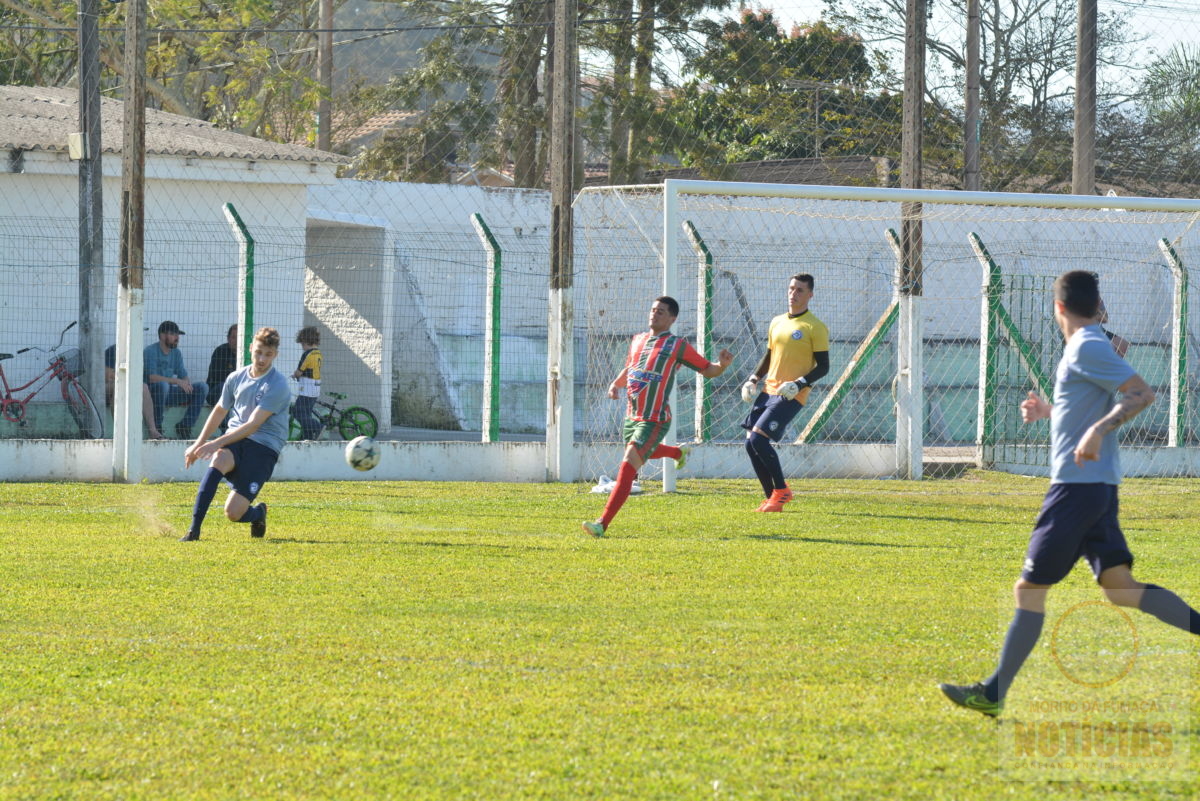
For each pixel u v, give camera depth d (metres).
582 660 10.43
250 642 11.01
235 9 56.22
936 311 42.06
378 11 56.09
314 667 10.12
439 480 28.86
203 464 27.94
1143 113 60.00
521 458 29.30
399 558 16.05
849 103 60.56
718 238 37.72
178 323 35.78
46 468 27.34
